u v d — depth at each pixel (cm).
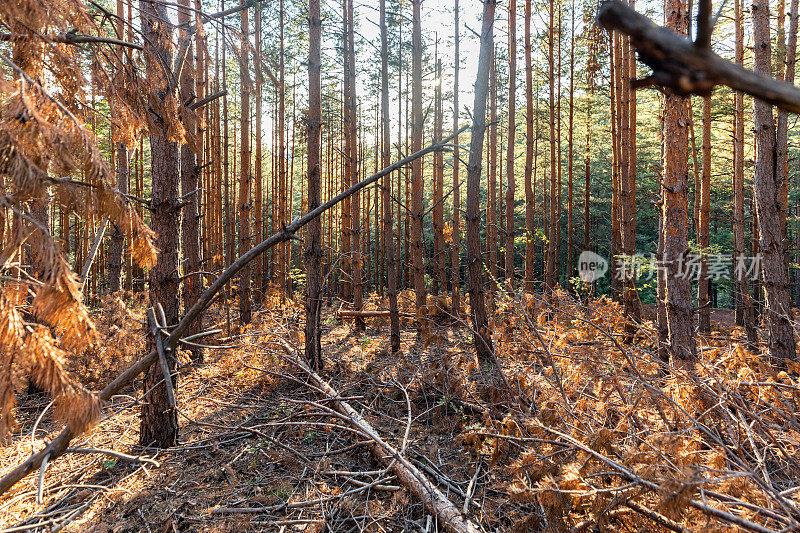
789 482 309
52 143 158
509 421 405
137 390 600
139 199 451
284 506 364
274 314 959
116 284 1070
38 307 160
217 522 349
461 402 529
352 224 1245
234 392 616
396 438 475
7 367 160
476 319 717
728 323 1442
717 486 280
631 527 296
